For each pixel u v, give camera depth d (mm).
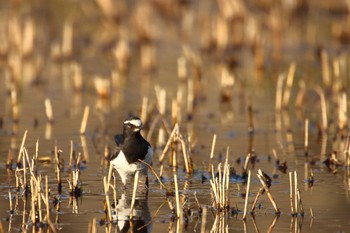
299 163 13641
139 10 28156
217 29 26250
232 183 12328
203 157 14047
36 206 10500
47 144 15125
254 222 10273
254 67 23797
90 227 9867
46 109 17766
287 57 25047
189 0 32250
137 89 21000
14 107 17281
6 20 28391
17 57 22438
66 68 24312
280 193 11703
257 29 25656
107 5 29312
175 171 12867
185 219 10422
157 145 14922
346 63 23688
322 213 10641
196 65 21469
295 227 10039
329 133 16109
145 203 11195
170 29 29703
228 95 19641
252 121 16859
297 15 30500
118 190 11914
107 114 18109
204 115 18094
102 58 25547
